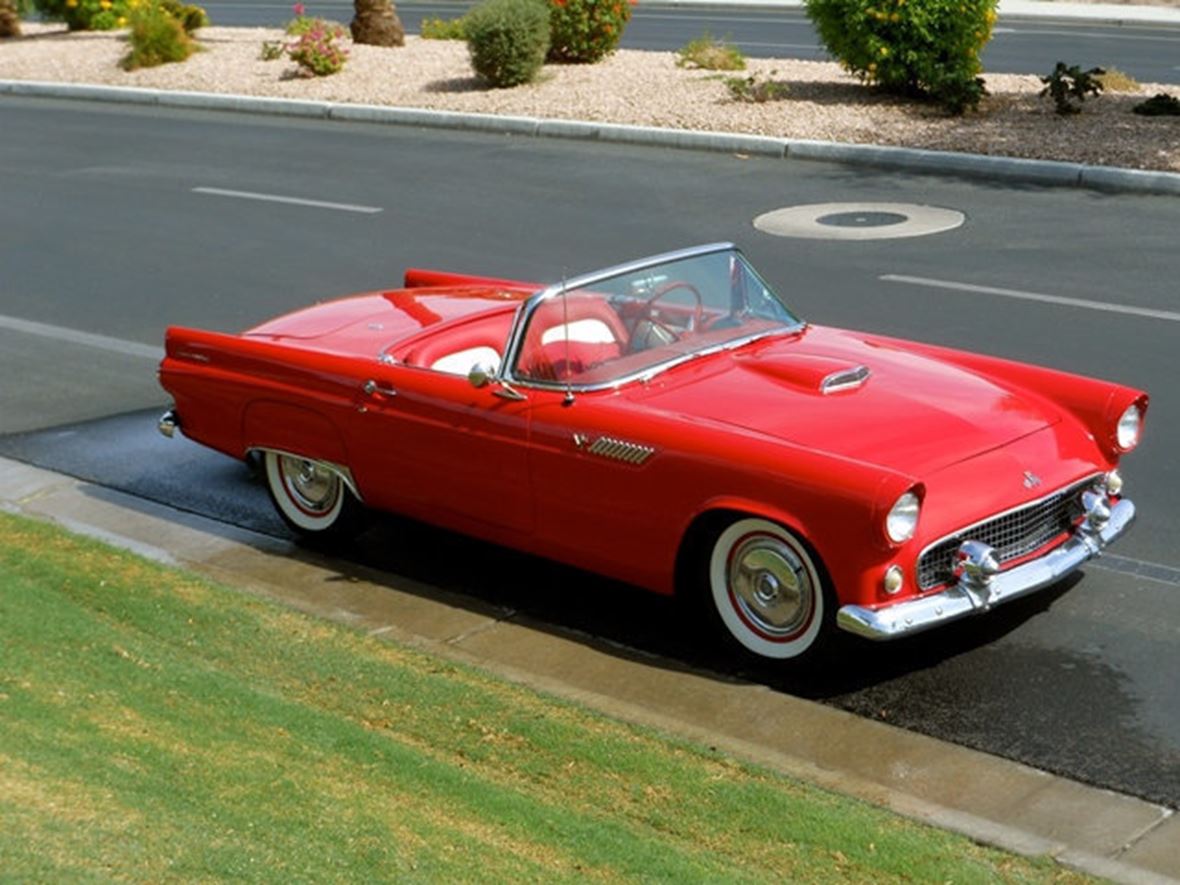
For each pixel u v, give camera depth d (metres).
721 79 31.00
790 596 9.23
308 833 6.84
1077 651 9.56
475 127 29.53
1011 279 18.03
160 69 37.12
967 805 7.92
